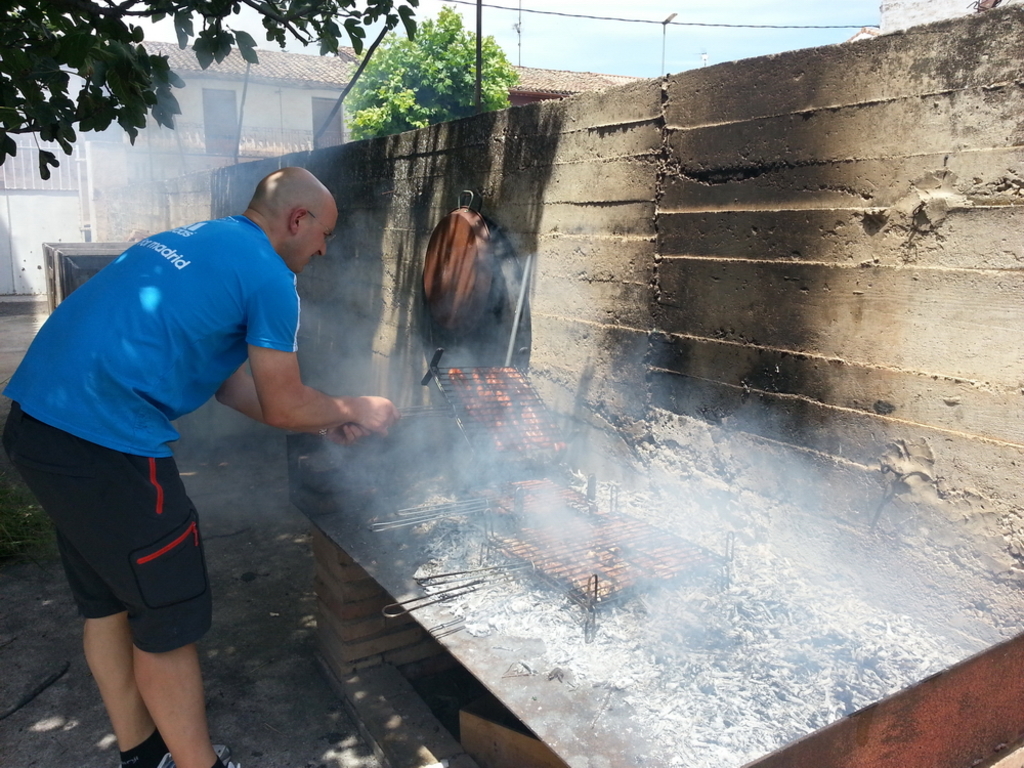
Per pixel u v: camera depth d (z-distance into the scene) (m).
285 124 21.69
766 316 2.49
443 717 2.89
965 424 1.99
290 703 2.95
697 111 2.65
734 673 1.81
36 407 1.94
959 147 1.94
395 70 17.97
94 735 2.77
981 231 1.91
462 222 3.72
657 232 2.88
